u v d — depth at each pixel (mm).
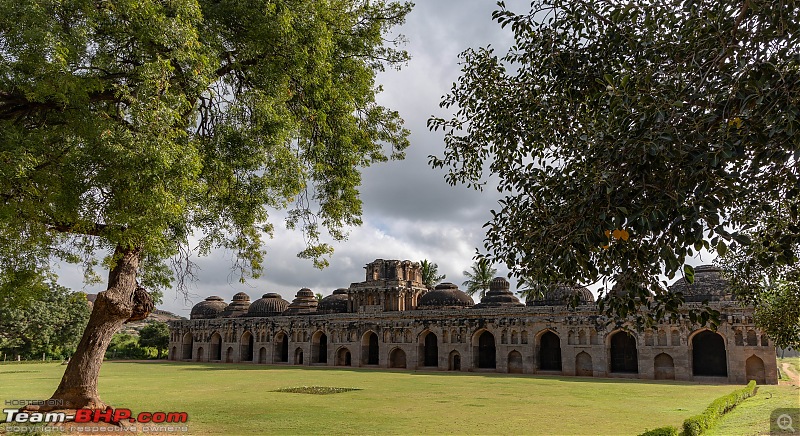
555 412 25688
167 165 13805
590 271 7863
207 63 15867
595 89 10633
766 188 7719
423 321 67562
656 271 7777
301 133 22891
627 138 7355
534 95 11922
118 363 81750
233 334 85250
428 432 20250
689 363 49750
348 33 23156
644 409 26734
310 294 88312
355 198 24344
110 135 13758
